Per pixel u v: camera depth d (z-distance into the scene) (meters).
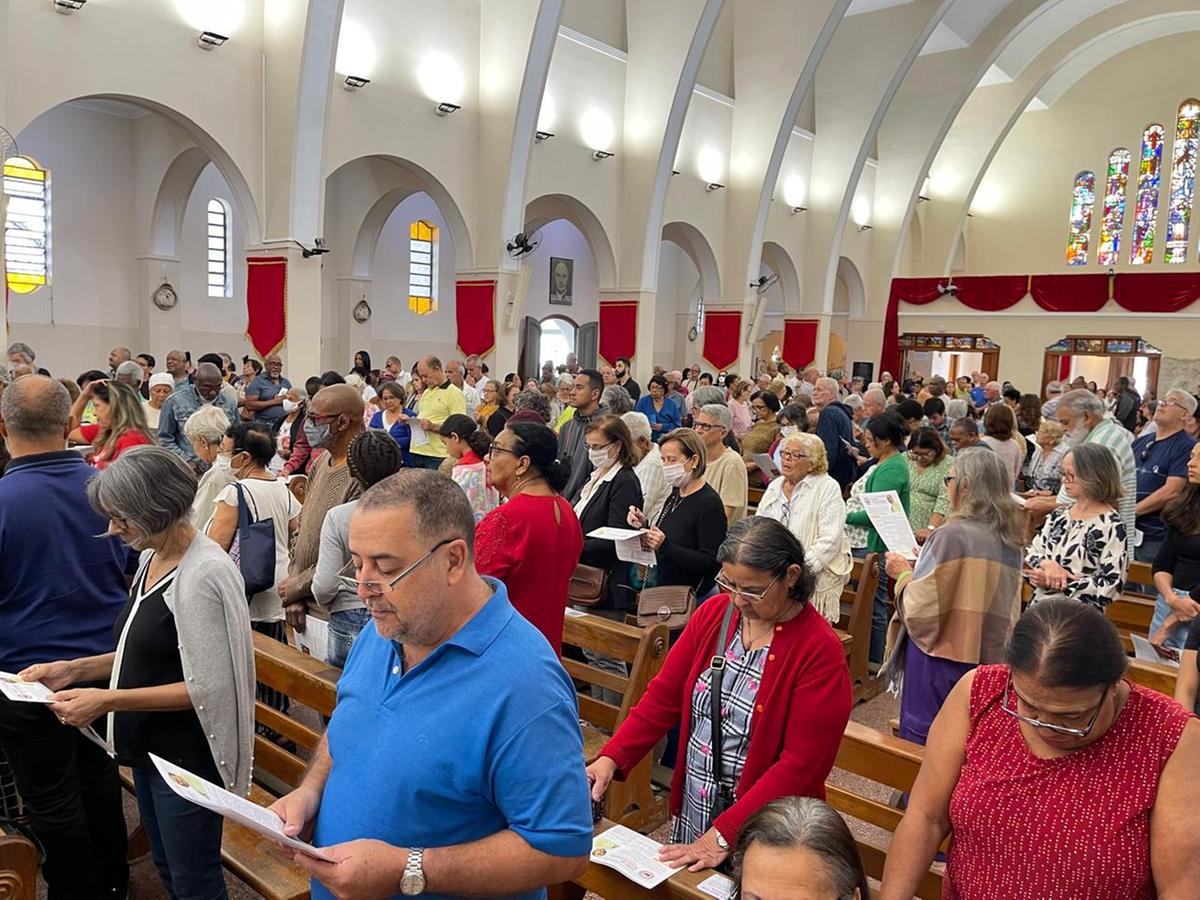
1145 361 21.61
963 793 1.58
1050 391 11.39
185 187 13.98
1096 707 1.40
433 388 7.85
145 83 9.62
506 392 10.55
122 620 2.22
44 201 13.16
